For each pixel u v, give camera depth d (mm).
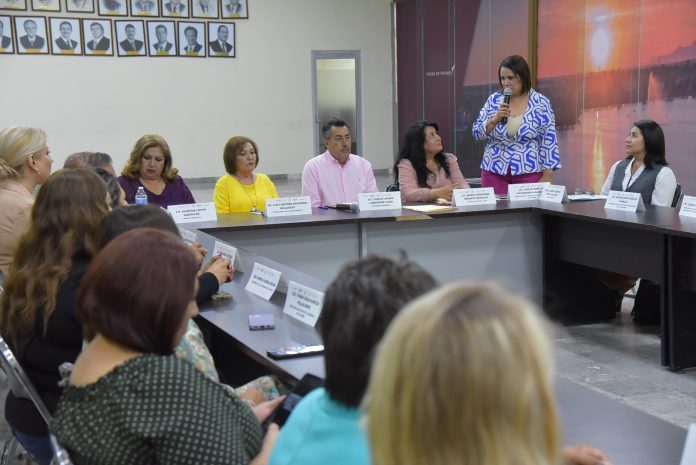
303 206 4621
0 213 3033
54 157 11125
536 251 4820
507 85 5102
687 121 6715
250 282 2750
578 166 8188
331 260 4477
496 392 637
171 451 1330
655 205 4574
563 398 1658
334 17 12117
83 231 1987
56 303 1936
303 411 1152
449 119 10586
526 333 653
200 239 3695
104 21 11094
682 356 3928
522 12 8852
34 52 10875
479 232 4715
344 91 12367
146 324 1395
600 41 7695
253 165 5156
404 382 667
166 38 11383
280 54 11969
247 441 1435
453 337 652
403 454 667
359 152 12547
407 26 11508
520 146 5172
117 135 11367
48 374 1970
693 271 3826
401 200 5125
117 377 1361
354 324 1071
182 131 11664
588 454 1287
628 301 5375
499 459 634
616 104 7551
